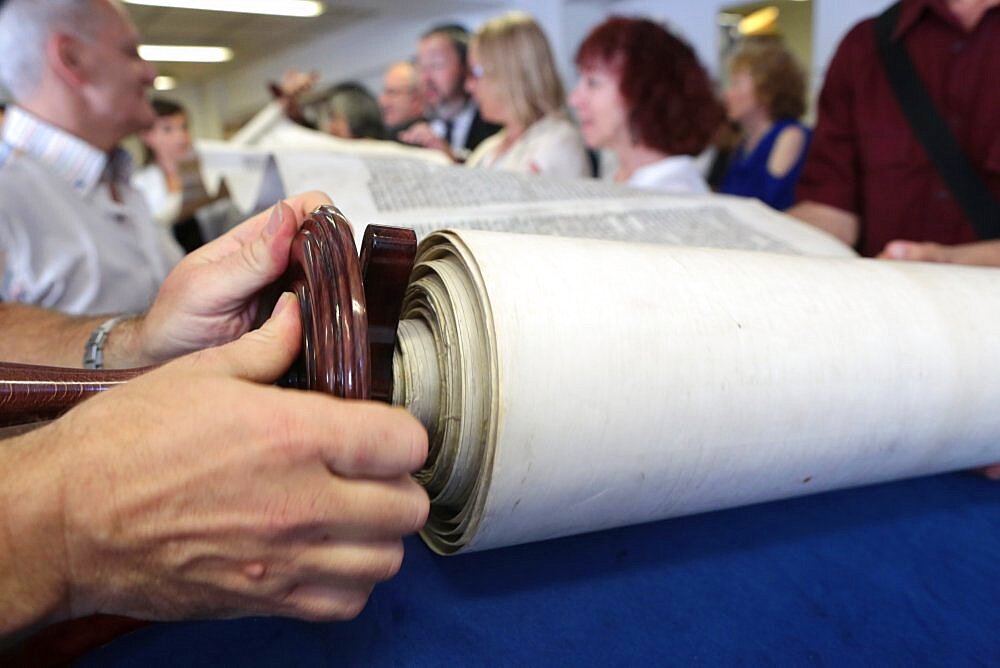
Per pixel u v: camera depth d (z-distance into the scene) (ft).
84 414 0.91
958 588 1.56
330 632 1.34
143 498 0.84
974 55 3.12
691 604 1.47
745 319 1.41
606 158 7.97
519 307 1.22
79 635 1.24
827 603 1.49
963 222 3.25
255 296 1.52
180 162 5.85
